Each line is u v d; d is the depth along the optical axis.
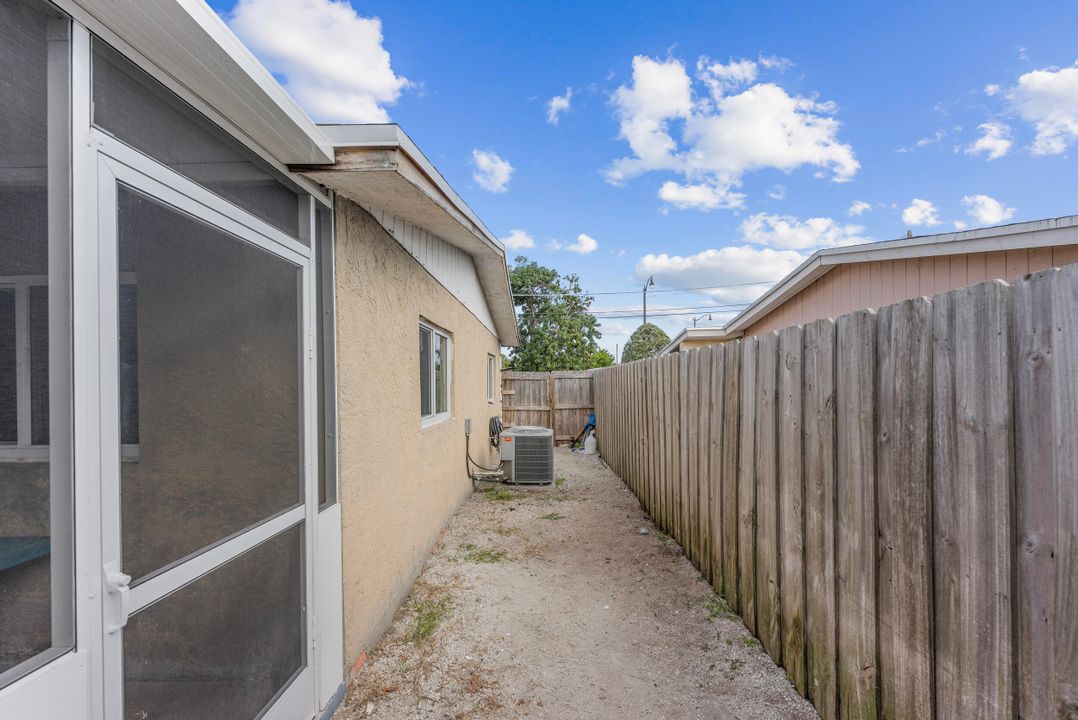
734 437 3.00
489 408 8.38
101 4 1.04
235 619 1.56
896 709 1.59
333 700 2.20
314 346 2.11
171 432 1.31
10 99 0.94
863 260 5.83
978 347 1.27
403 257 3.37
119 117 1.16
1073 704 1.02
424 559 3.88
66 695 0.99
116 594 1.11
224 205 1.55
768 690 2.30
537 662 2.58
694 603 3.18
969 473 1.30
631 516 5.32
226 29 1.19
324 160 1.93
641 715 2.17
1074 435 1.03
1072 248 4.03
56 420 1.00
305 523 2.00
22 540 0.94
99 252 1.09
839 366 1.92
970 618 1.29
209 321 1.47
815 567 2.11
